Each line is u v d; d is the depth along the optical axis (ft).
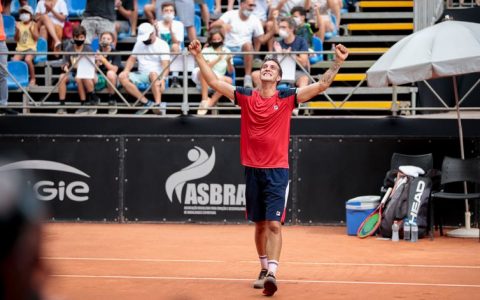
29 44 59.88
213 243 39.63
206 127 49.16
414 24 58.29
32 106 50.06
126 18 64.23
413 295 25.08
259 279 26.58
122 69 57.47
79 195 49.44
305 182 48.32
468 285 27.12
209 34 52.65
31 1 65.77
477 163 42.47
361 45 63.36
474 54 40.45
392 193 42.16
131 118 49.37
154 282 27.58
